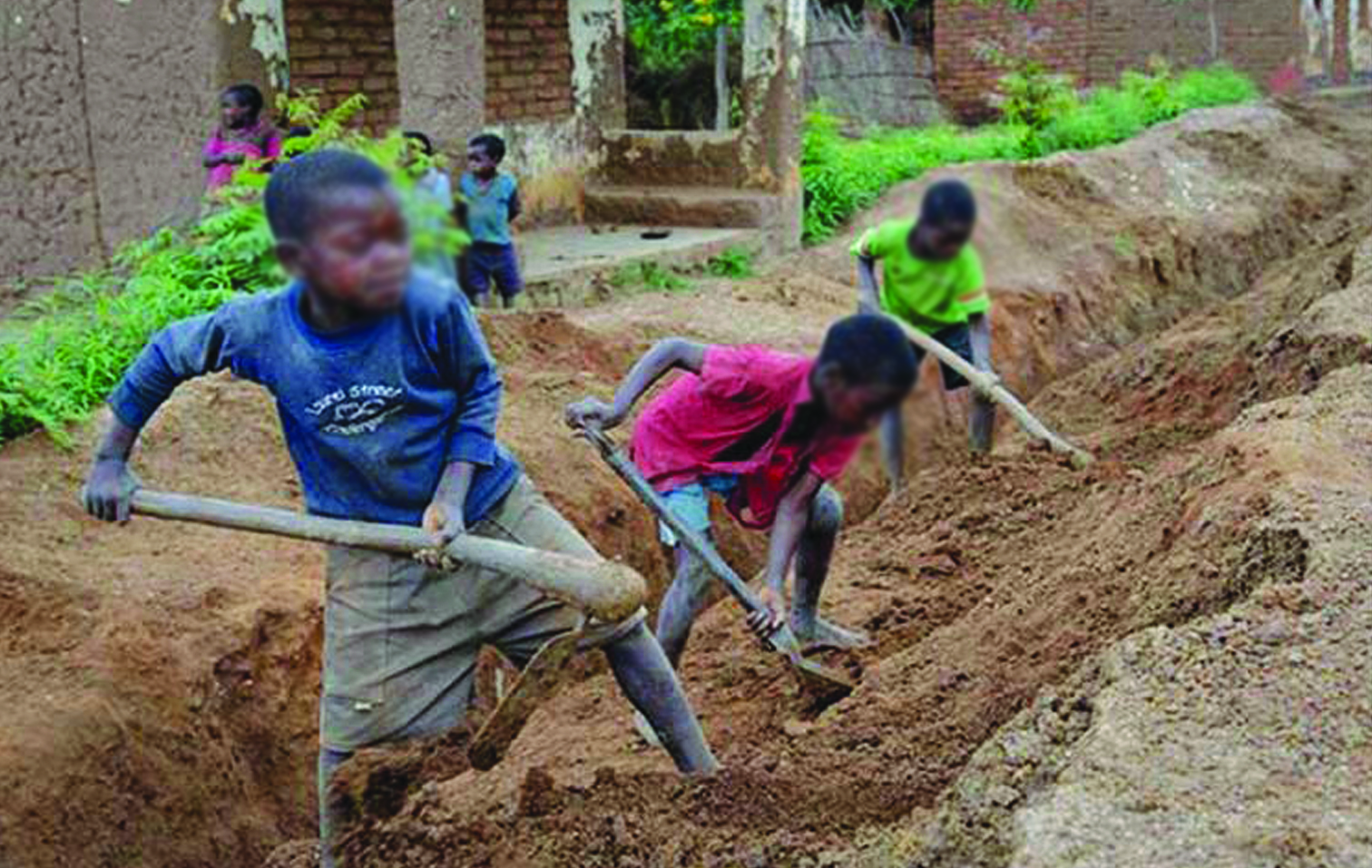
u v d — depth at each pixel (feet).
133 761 16.14
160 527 20.10
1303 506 14.70
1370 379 20.02
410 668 13.20
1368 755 10.34
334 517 13.06
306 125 31.40
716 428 15.76
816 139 45.14
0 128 32.32
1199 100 63.31
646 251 36.78
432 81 30.50
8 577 17.97
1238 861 9.19
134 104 31.83
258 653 18.16
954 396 26.20
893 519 23.80
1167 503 17.72
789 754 15.48
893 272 16.70
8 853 14.70
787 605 20.36
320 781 13.61
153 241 27.04
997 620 17.54
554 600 13.28
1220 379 31.27
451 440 12.80
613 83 44.45
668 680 13.74
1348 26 77.87
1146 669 11.62
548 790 13.62
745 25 40.98
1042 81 55.06
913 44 69.26
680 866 12.19
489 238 29.89
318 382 12.23
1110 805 9.84
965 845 10.55
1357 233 39.34
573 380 27.09
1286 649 11.78
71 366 23.13
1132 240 45.47
